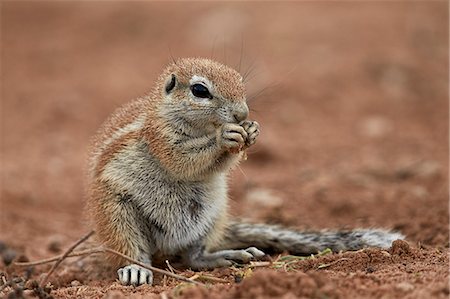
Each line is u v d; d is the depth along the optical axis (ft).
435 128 63.93
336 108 68.44
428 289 23.85
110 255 31.68
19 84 76.59
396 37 79.05
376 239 32.96
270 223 37.47
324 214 43.93
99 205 31.76
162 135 31.65
